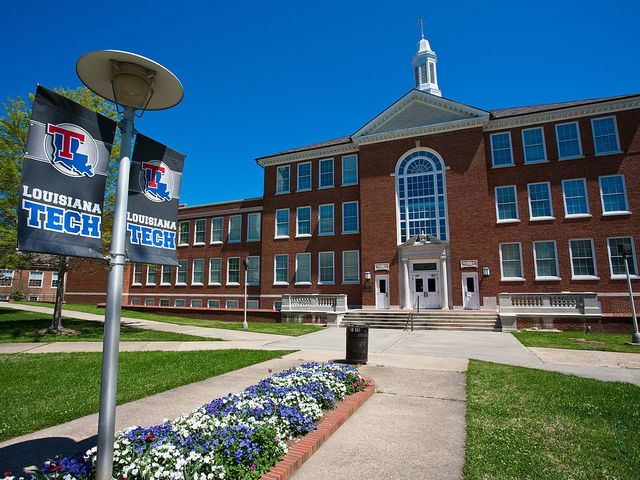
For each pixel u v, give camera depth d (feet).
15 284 154.81
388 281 94.73
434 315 79.77
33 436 18.95
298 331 67.67
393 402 25.21
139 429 16.12
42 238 12.06
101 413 12.23
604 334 63.62
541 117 89.30
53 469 12.97
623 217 81.10
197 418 18.13
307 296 87.76
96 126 13.73
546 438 18.69
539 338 59.47
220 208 127.03
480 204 89.56
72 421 21.24
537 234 86.43
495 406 23.65
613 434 19.19
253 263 118.21
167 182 16.57
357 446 18.10
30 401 24.58
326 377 26.25
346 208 105.91
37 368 34.50
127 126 14.44
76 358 39.29
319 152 110.52
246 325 71.87
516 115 90.33
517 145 90.99
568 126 87.86
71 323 70.33
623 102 83.25
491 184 91.61
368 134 103.50
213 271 124.57
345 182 107.34
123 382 29.40
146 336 57.21
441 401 25.44
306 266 107.65
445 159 94.12
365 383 28.35
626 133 83.46
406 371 34.68
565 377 31.86
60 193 12.60
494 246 88.69
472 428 19.99
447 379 31.60
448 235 90.79
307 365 30.48
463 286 87.86
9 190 56.75
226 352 43.34
